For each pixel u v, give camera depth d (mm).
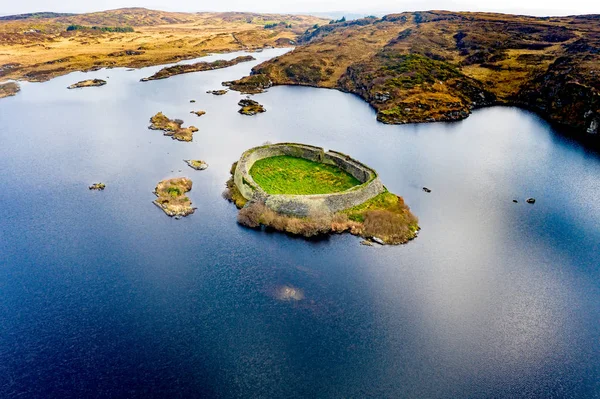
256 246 56219
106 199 69875
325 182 70375
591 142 100312
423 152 92750
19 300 46281
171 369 37781
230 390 35906
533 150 94812
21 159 87375
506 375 37938
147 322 43188
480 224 63312
